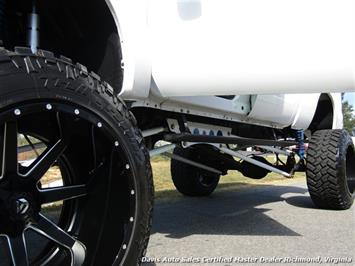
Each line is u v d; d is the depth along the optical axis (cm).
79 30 269
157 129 343
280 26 241
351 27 230
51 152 194
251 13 247
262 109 440
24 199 184
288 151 553
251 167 544
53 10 259
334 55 232
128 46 251
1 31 238
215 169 502
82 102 194
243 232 393
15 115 173
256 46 245
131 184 212
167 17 266
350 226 421
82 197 221
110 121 204
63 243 197
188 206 527
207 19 257
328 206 503
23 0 246
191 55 260
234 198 595
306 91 251
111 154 212
